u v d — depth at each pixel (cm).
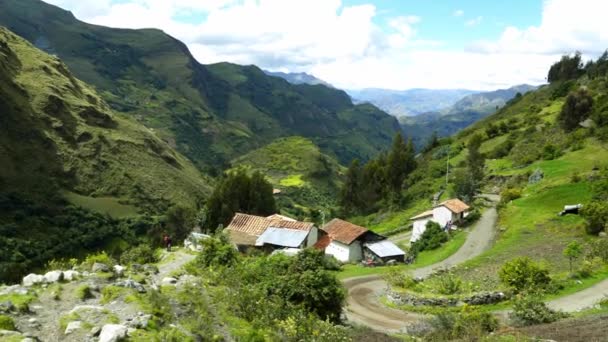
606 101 9362
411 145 11862
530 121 11812
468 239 5416
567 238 4316
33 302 1273
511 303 2711
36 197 9594
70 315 1164
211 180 16138
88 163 11512
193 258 2558
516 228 5066
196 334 1207
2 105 10662
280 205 13025
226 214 7706
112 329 1046
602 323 1802
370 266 4897
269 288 2069
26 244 7912
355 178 10862
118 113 15912
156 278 1791
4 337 988
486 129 12838
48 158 10750
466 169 9162
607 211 4188
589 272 3089
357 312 2841
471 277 3359
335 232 5638
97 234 9294
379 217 9206
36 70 13288
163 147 14875
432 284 3155
